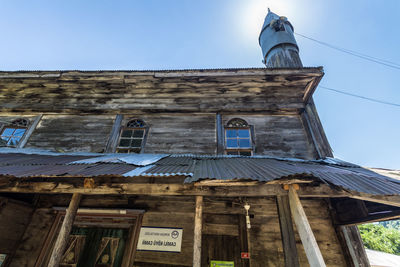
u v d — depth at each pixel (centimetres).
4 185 328
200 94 682
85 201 488
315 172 273
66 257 449
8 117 654
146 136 599
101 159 387
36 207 483
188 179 255
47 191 325
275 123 608
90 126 629
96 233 470
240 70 634
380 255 1485
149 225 450
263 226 435
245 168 316
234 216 452
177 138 595
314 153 536
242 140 591
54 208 471
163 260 415
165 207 468
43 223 468
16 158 400
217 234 434
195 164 351
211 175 267
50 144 593
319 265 230
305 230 255
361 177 281
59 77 660
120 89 695
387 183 265
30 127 626
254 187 304
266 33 1102
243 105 648
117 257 440
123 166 324
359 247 407
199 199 323
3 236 416
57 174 265
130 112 651
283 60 916
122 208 468
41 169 294
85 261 442
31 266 421
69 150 581
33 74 663
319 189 295
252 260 404
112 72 656
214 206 457
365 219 370
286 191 298
